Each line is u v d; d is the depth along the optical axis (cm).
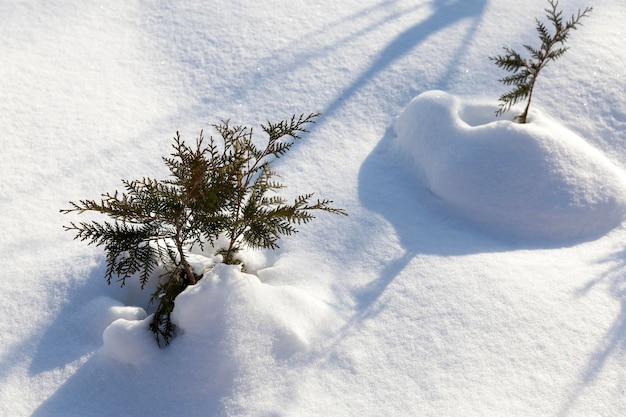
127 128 439
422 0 565
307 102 460
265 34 525
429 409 267
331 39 518
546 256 337
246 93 471
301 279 330
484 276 321
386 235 353
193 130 439
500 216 355
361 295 320
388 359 288
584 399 267
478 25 526
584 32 504
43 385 285
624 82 447
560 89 448
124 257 325
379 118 445
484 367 281
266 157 413
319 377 281
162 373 279
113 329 283
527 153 359
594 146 414
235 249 315
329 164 408
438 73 476
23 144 421
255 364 280
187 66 497
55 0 562
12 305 318
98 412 275
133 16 550
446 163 369
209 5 557
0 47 504
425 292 316
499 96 448
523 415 262
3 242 352
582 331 293
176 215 275
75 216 371
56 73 483
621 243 344
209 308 282
